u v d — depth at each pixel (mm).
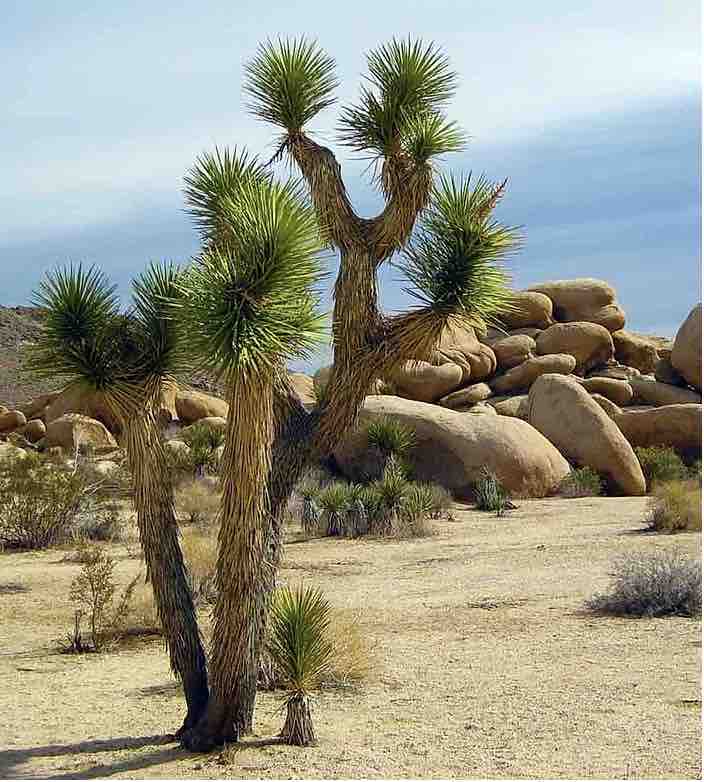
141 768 6293
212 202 7145
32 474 21609
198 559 13000
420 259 6520
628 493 30422
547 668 8695
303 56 7270
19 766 6445
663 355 43938
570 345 41156
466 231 6477
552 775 5898
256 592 6500
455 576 14289
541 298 43312
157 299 6719
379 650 9609
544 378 33031
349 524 20484
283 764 6223
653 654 9086
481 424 29094
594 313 43688
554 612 11266
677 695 7641
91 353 6590
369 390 6809
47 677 9266
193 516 22438
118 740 7055
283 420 6816
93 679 9148
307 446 6762
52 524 19625
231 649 6562
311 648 6812
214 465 29891
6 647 10711
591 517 22391
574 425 31359
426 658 9266
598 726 6891
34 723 7617
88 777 6137
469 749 6469
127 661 9938
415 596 12703
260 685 8297
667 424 34594
